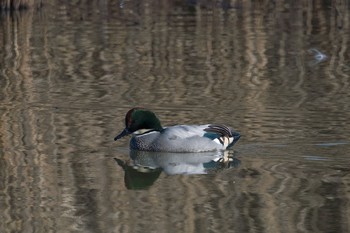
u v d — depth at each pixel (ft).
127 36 78.38
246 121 48.60
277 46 73.20
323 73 62.54
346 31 79.92
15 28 83.10
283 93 55.77
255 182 38.60
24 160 41.98
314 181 38.45
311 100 53.42
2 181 38.83
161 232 32.45
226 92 56.29
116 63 66.85
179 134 44.16
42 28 82.89
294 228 32.81
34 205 35.70
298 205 35.35
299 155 42.22
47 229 32.83
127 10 93.71
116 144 45.29
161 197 36.78
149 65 66.08
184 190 37.78
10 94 55.88
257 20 86.43
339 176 39.01
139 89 57.36
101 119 49.62
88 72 63.36
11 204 35.83
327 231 32.53
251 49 71.92
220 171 40.60
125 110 51.60
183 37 77.61
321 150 42.91
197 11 92.68
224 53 70.49
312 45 73.56
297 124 47.60
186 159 43.14
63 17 89.45
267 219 33.86
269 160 41.75
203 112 50.83
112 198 36.65
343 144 43.75
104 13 91.81
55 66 65.51
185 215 34.37
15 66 65.62
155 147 44.09
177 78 61.16
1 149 43.78
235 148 43.75
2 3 93.71
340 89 56.75
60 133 46.75
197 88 57.57
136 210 35.01
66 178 39.42
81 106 52.60
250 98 54.34
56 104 53.06
